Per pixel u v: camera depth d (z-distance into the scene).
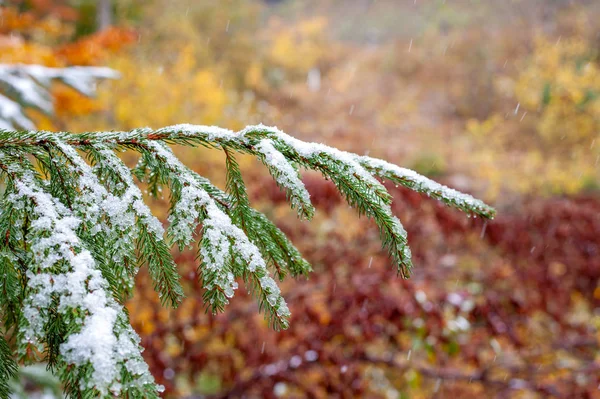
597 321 4.66
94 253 0.83
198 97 7.37
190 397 3.91
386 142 12.24
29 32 6.51
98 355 0.64
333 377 3.56
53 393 2.17
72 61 5.66
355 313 3.50
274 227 1.11
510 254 4.88
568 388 3.96
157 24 12.89
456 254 5.05
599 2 15.23
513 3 17.80
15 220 0.81
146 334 3.55
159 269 0.89
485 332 3.79
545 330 4.57
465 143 11.71
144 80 7.01
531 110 11.85
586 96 10.02
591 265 4.86
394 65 19.81
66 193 0.88
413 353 4.36
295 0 29.66
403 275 0.99
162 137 1.02
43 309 0.70
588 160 9.72
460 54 17.17
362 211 1.00
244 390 3.78
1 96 2.18
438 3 23.16
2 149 0.92
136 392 0.65
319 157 1.00
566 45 10.77
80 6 11.46
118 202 0.89
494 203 7.89
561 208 6.08
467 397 4.14
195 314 3.69
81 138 0.98
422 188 1.06
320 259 4.37
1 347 0.81
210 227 0.89
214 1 14.93
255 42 16.33
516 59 15.12
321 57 20.75
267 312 0.87
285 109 14.84
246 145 1.00
